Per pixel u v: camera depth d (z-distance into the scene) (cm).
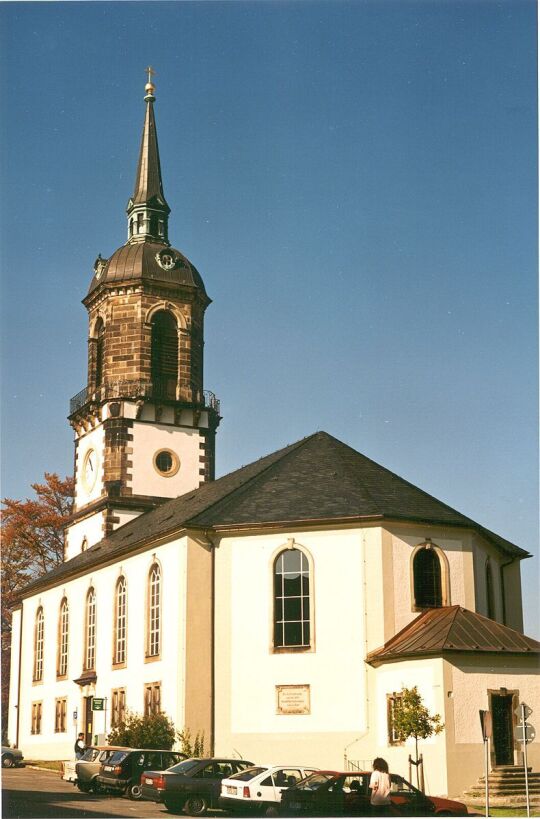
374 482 4806
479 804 3575
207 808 3269
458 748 3812
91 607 5669
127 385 6278
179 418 6366
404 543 4472
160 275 6425
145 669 4859
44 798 3622
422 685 3953
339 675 4309
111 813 3222
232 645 4475
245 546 4569
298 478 4878
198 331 6550
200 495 5581
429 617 4328
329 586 4422
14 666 6794
